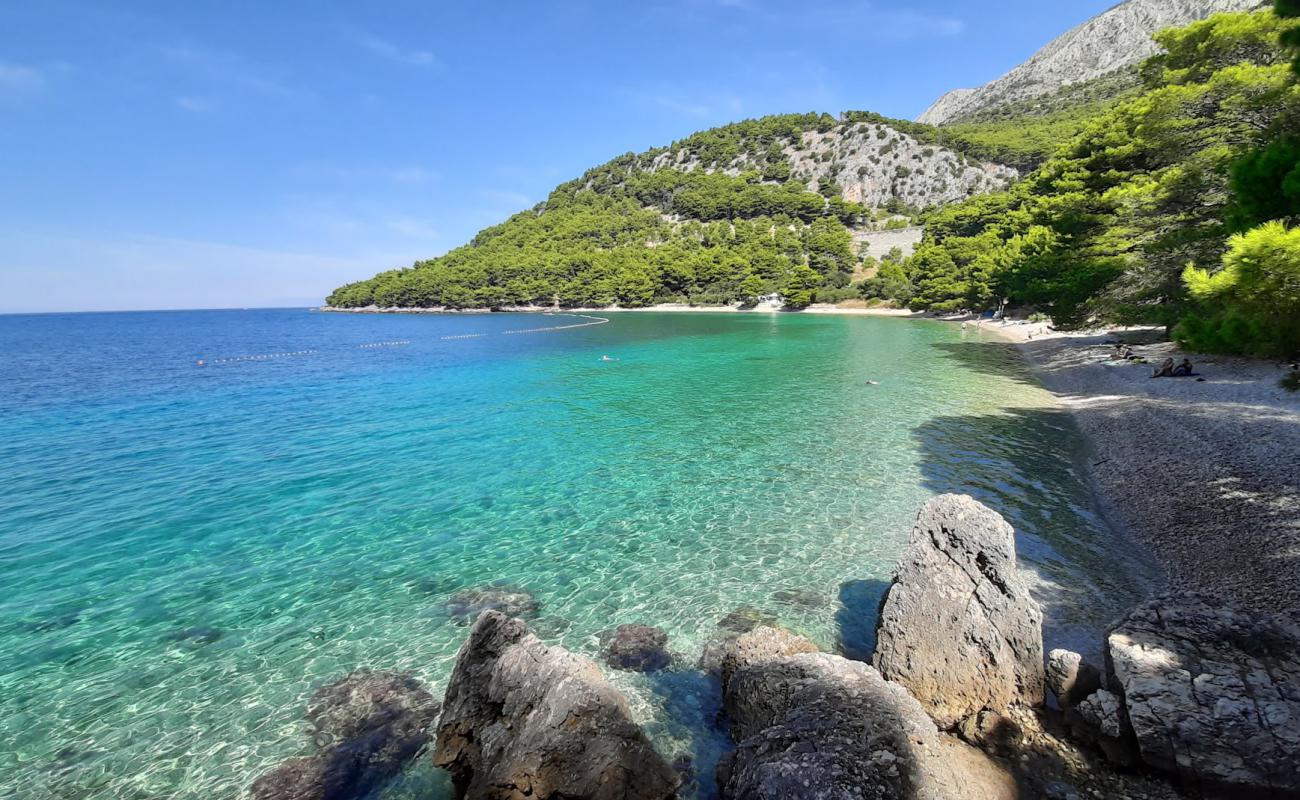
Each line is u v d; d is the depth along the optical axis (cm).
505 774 700
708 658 1055
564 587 1329
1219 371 2847
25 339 9856
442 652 1107
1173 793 704
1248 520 1354
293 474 2117
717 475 2033
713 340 6738
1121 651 806
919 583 916
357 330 11000
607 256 16288
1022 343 5341
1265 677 738
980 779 735
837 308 11050
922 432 2458
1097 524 1518
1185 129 3022
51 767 841
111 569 1423
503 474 2100
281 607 1262
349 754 862
